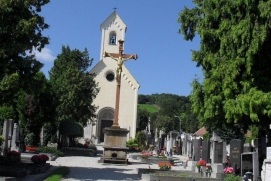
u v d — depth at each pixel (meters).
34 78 16.20
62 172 16.44
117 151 23.73
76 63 39.47
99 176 16.70
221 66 16.27
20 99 27.81
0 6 13.83
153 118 94.62
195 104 17.91
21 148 26.44
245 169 17.55
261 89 16.00
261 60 16.41
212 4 17.20
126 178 16.47
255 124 17.20
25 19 14.61
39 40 15.01
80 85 36.12
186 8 18.66
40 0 15.30
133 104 49.44
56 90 35.19
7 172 14.28
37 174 15.97
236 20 16.39
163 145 45.91
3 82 13.78
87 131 48.22
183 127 86.00
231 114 15.62
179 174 17.38
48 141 32.59
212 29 17.06
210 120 17.66
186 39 18.75
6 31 14.15
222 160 23.80
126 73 49.88
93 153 31.45
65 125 32.84
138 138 44.41
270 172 12.81
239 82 16.09
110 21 51.00
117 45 50.69
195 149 27.58
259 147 17.98
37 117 28.48
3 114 27.48
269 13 15.06
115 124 24.12
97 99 49.34
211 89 16.31
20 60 14.68
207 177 16.61
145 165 24.70
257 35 15.34
